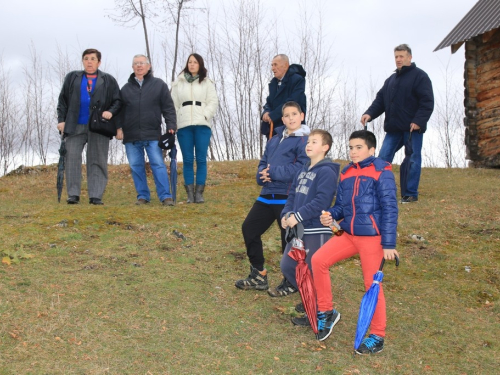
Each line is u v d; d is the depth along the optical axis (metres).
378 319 3.96
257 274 4.91
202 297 4.69
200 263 5.48
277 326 4.29
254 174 11.01
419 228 6.76
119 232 6.21
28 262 5.12
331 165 4.23
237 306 4.59
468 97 11.78
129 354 3.66
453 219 7.05
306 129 4.77
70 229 6.21
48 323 3.94
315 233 4.27
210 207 7.67
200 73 7.71
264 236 6.53
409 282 5.39
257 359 3.75
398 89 7.85
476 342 4.28
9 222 6.50
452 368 3.87
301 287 4.08
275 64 6.20
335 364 3.77
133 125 7.61
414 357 3.98
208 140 7.91
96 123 7.51
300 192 4.32
